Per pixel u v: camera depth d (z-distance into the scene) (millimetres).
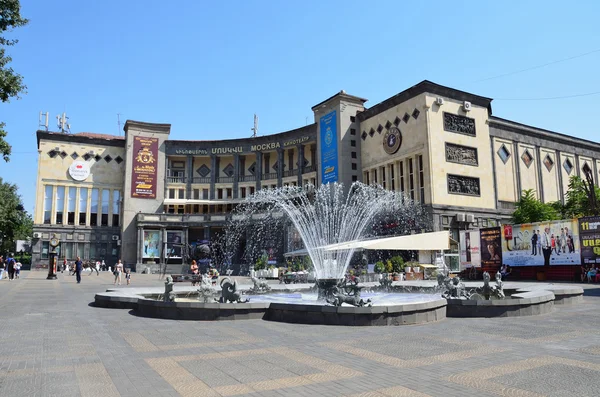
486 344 10297
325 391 6691
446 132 53281
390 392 6621
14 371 7945
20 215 75375
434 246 33656
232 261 69500
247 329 12695
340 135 62625
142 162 73875
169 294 16562
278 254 64750
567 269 34062
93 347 10133
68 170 73562
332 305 14289
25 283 37312
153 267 65562
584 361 8547
